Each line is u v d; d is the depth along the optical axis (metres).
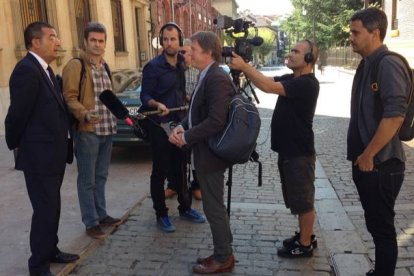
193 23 39.31
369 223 3.11
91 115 3.83
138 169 7.02
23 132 3.25
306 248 3.77
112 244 4.14
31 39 3.23
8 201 5.46
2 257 3.87
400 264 3.64
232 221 4.66
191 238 4.27
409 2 13.27
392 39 14.73
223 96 3.18
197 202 5.36
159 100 4.39
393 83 2.74
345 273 3.54
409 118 2.89
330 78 29.70
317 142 8.86
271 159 7.55
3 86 10.30
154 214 4.90
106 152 4.39
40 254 3.34
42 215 3.31
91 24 4.04
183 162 4.59
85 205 4.18
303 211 3.64
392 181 2.97
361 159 2.92
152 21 23.00
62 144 3.35
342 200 5.34
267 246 4.05
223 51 3.35
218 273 3.55
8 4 10.50
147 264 3.74
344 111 13.23
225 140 3.18
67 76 3.90
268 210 4.98
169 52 4.33
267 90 3.37
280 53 81.88
